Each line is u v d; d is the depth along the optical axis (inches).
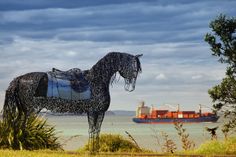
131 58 746.2
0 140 869.8
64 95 747.4
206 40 893.8
